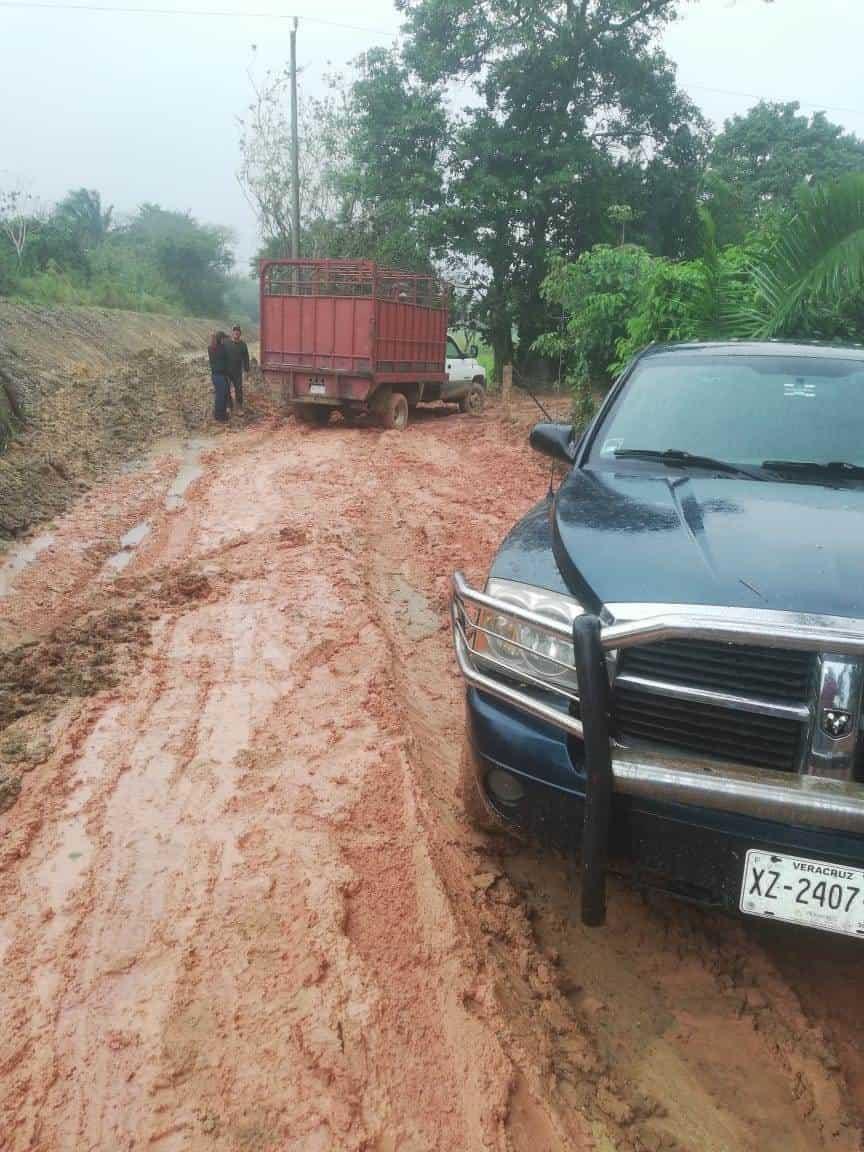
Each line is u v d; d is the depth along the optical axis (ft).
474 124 91.45
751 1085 8.51
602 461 13.02
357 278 55.88
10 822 11.86
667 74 95.71
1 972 9.18
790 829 8.17
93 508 32.86
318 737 14.43
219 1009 8.73
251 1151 7.29
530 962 9.87
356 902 10.44
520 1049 8.57
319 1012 8.71
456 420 65.67
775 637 7.81
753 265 35.53
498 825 11.91
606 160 92.43
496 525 30.66
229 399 57.93
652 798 8.29
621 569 9.21
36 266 136.67
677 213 98.17
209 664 17.42
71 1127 7.49
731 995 9.64
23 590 22.89
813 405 13.14
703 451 12.73
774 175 119.14
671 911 10.94
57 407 52.75
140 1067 8.06
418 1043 8.46
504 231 94.12
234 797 12.57
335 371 56.34
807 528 9.86
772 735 8.33
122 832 11.69
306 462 43.98
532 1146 7.59
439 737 15.15
